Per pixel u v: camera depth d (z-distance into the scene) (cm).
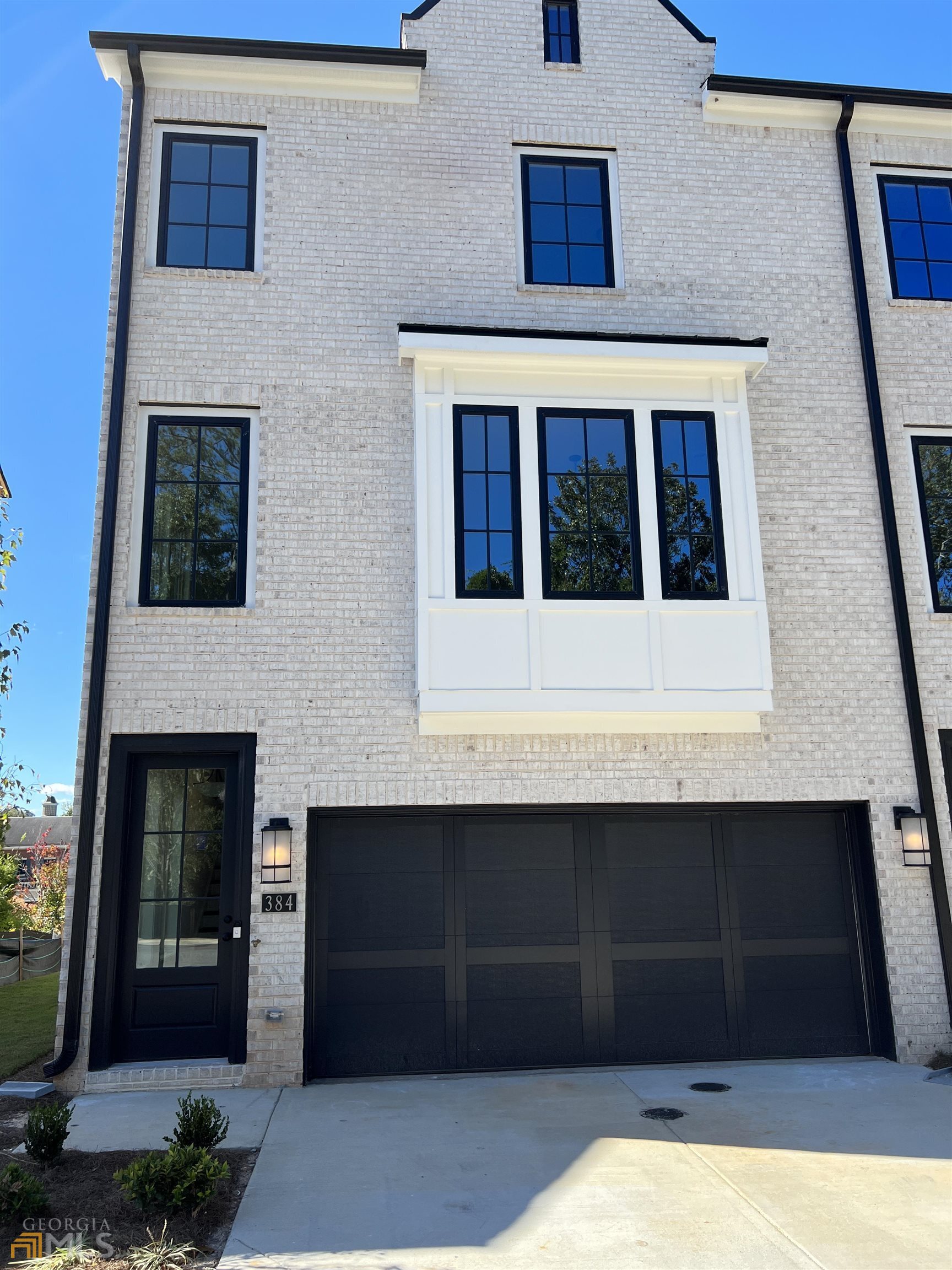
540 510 830
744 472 859
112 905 748
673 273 940
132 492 820
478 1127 613
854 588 890
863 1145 568
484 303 905
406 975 787
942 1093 695
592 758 823
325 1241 439
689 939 825
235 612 805
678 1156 550
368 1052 771
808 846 861
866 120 998
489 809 814
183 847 782
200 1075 727
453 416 838
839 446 920
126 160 877
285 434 848
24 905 1691
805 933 842
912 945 826
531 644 800
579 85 971
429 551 810
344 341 874
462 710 784
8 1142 586
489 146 941
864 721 863
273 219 891
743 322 938
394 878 803
